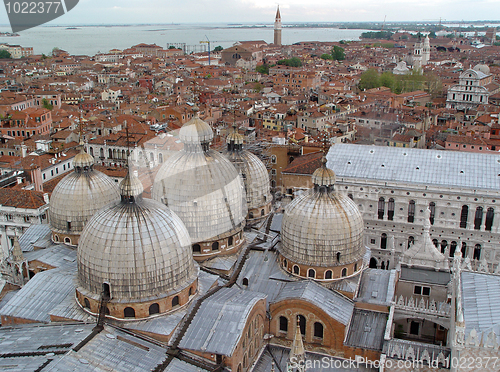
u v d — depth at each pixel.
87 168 70.44
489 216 81.62
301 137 142.75
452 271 66.44
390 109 190.00
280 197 96.56
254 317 55.22
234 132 78.44
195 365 48.03
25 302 55.81
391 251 83.06
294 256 62.47
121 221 50.38
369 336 58.03
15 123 174.88
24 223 90.62
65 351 46.59
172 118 145.25
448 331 61.44
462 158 87.00
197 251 64.25
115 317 50.31
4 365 44.69
